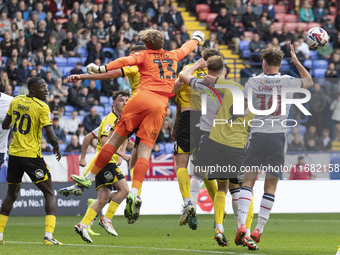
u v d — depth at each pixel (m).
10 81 55.00
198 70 22.55
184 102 22.08
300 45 63.56
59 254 18.77
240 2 67.62
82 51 60.12
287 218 43.25
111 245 23.41
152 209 44.53
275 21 67.88
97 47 58.12
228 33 64.81
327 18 67.44
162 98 20.67
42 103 22.42
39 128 22.45
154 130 20.78
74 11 60.94
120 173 26.52
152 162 45.06
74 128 51.41
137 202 21.05
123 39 59.28
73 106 54.19
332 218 43.12
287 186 44.47
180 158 21.94
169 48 59.44
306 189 44.56
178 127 22.14
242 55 64.00
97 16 61.41
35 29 58.97
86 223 23.44
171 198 44.84
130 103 20.67
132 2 63.88
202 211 43.88
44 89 22.62
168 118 51.34
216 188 24.36
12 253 18.95
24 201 43.16
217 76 21.41
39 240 26.09
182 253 19.62
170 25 62.41
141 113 20.56
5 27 60.00
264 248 22.77
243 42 64.50
